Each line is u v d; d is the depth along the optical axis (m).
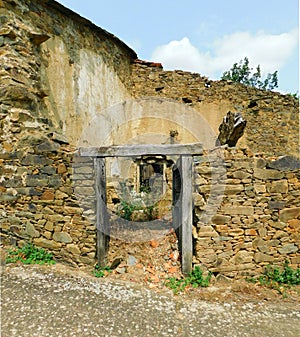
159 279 3.28
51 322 2.23
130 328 2.24
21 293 2.64
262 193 3.33
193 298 2.84
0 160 3.92
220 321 2.42
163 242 4.45
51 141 3.61
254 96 8.81
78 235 3.41
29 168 3.70
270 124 8.86
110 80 7.35
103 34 6.89
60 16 5.46
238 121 4.67
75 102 5.80
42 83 4.80
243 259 3.30
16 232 3.80
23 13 4.45
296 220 3.40
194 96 8.59
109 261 3.58
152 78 8.63
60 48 5.39
